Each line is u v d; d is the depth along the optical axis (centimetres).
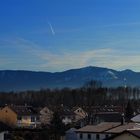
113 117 13275
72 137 10250
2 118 14600
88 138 8744
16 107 16400
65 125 12762
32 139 10231
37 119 16350
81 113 17925
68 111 17362
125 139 5625
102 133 8400
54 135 10881
